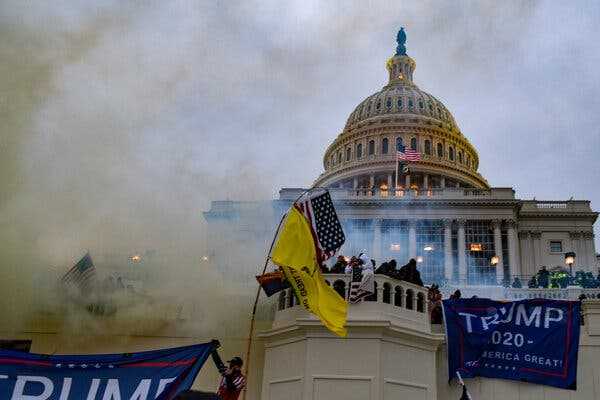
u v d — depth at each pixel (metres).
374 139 92.69
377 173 85.44
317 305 12.02
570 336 14.22
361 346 14.02
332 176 89.69
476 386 14.40
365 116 98.56
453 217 66.19
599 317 15.01
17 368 8.73
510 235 65.38
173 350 9.38
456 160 92.62
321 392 13.73
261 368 15.39
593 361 14.62
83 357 9.05
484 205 66.31
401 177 84.44
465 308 14.84
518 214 68.56
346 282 15.05
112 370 9.05
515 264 64.00
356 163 87.25
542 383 14.05
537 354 14.24
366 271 14.57
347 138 95.50
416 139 91.62
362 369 13.80
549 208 68.94
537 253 67.50
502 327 14.56
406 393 14.02
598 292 21.61
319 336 14.18
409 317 15.08
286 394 14.27
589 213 68.00
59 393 8.76
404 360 14.33
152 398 8.95
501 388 14.34
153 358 9.27
